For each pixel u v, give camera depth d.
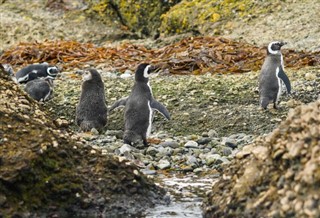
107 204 25.02
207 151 35.03
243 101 42.00
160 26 73.12
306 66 49.22
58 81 47.25
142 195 25.81
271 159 21.92
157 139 36.78
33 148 24.92
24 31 72.81
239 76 46.03
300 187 20.09
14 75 48.47
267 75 40.72
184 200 26.80
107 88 44.53
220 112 40.47
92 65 53.31
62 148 25.62
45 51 56.91
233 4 67.69
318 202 19.41
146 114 35.47
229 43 55.03
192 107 41.25
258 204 21.14
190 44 54.56
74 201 24.75
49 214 24.23
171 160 33.50
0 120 26.17
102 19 76.62
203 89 43.47
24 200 24.00
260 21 64.19
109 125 40.06
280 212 20.14
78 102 40.78
